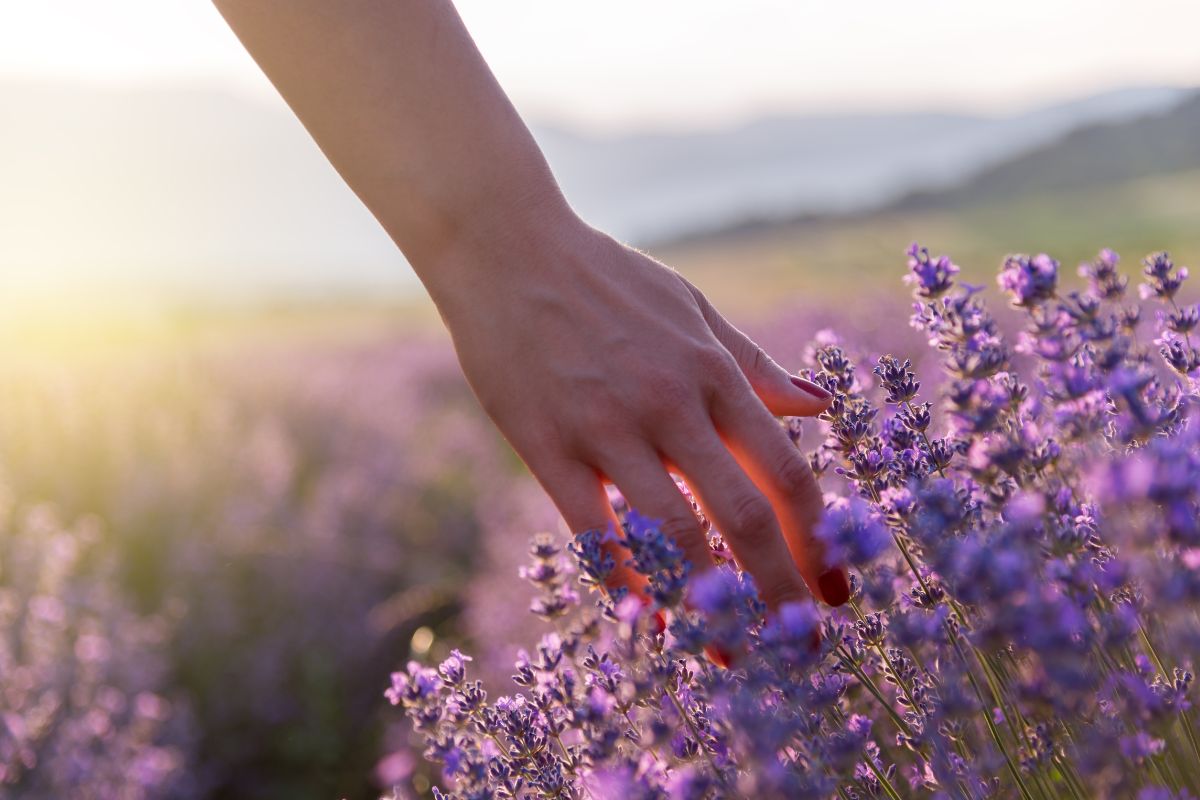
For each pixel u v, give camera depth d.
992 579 0.56
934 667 0.63
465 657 0.69
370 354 5.39
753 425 0.66
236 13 0.68
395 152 0.68
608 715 0.63
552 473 0.67
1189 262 4.44
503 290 0.68
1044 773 0.60
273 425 3.18
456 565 2.38
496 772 0.65
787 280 8.54
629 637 0.64
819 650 0.62
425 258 0.69
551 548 0.73
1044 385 0.66
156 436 2.77
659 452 0.66
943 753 0.60
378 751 1.69
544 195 0.69
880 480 0.68
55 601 1.59
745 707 0.58
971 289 0.66
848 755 0.60
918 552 0.65
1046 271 0.65
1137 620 0.58
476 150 0.68
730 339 0.71
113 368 3.71
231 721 1.81
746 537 0.65
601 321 0.67
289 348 5.52
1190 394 0.65
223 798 1.71
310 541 2.24
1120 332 0.69
